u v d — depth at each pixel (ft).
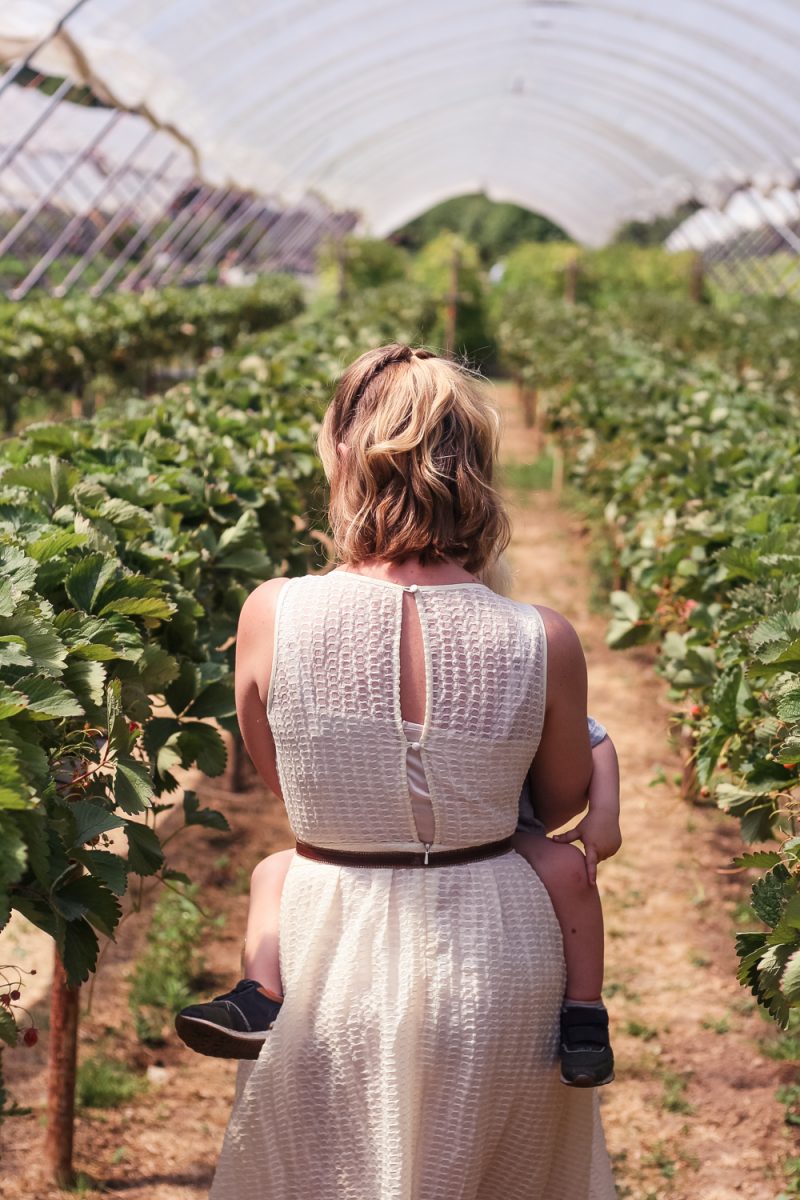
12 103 50.80
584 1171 5.86
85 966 5.66
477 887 5.51
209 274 70.95
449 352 6.22
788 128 54.60
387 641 5.47
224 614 10.53
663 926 13.83
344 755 5.44
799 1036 11.66
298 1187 5.47
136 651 7.11
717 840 15.87
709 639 11.26
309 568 15.25
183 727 8.00
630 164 82.79
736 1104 10.85
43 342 33.96
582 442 27.96
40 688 5.71
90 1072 11.00
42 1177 9.68
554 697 5.66
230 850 15.42
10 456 10.93
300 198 77.41
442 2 46.16
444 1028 5.33
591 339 36.29
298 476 15.26
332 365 23.43
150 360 45.32
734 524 12.19
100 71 37.11
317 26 44.80
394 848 5.51
